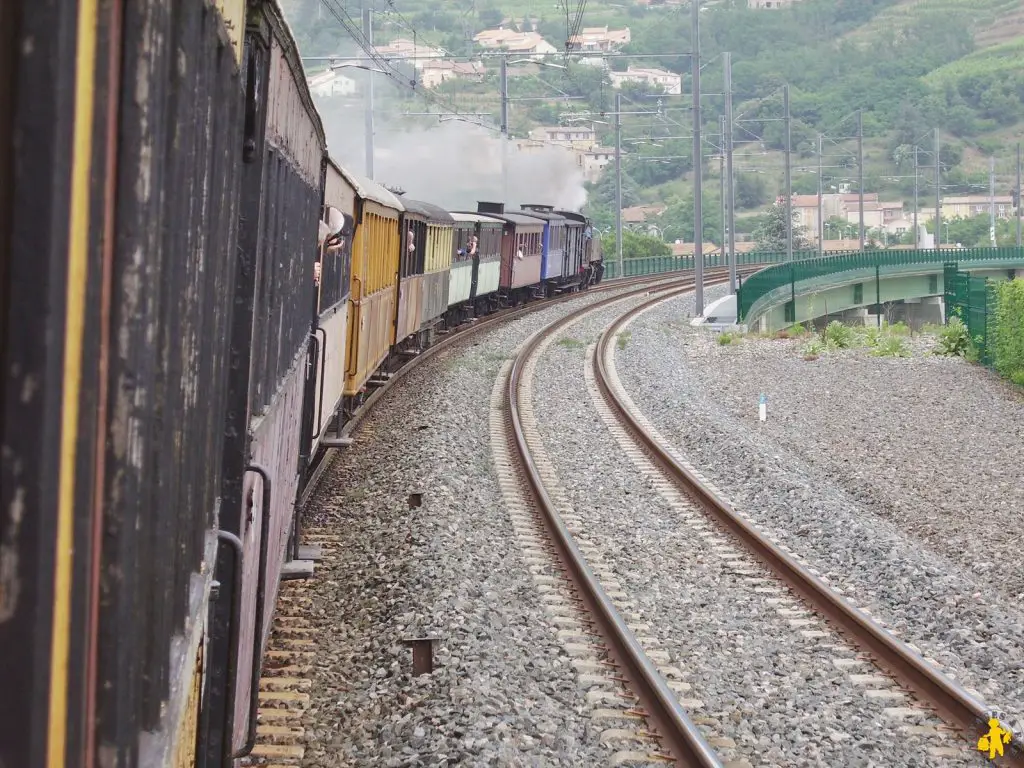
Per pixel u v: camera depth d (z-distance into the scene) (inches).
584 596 569.0
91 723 104.7
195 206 148.6
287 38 285.0
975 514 815.7
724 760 387.9
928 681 462.9
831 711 443.2
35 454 85.1
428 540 625.6
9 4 82.9
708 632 533.6
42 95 83.7
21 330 84.4
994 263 3956.7
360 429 1010.7
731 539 703.1
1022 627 544.4
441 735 388.2
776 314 2573.8
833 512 747.4
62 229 85.8
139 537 117.0
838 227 7687.0
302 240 432.1
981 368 1631.4
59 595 89.7
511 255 2208.4
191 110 137.3
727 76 2600.9
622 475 895.1
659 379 1440.7
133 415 108.1
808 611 567.2
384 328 1065.5
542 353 1669.5
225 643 241.0
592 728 412.2
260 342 279.7
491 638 487.8
